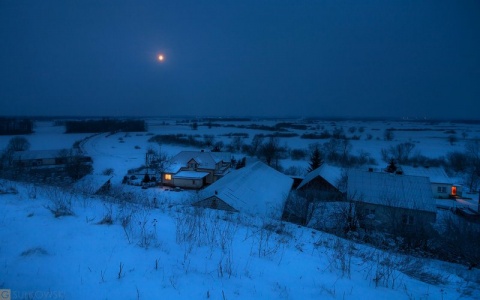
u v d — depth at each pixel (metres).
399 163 50.53
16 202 5.79
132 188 32.94
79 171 36.81
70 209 5.55
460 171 46.78
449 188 33.12
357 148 69.12
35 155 45.72
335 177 29.75
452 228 15.91
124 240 4.26
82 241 4.03
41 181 9.69
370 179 22.34
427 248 13.83
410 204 19.75
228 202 17.39
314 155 46.00
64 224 4.67
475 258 11.63
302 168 48.34
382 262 5.58
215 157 44.28
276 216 17.77
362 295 3.58
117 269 3.32
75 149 55.19
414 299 3.72
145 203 8.65
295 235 7.31
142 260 3.65
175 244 4.52
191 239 4.87
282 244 5.62
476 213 24.08
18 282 2.86
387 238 12.39
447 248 13.34
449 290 4.42
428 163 50.91
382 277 4.41
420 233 14.97
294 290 3.46
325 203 19.30
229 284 3.34
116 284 2.99
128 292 2.86
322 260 4.93
